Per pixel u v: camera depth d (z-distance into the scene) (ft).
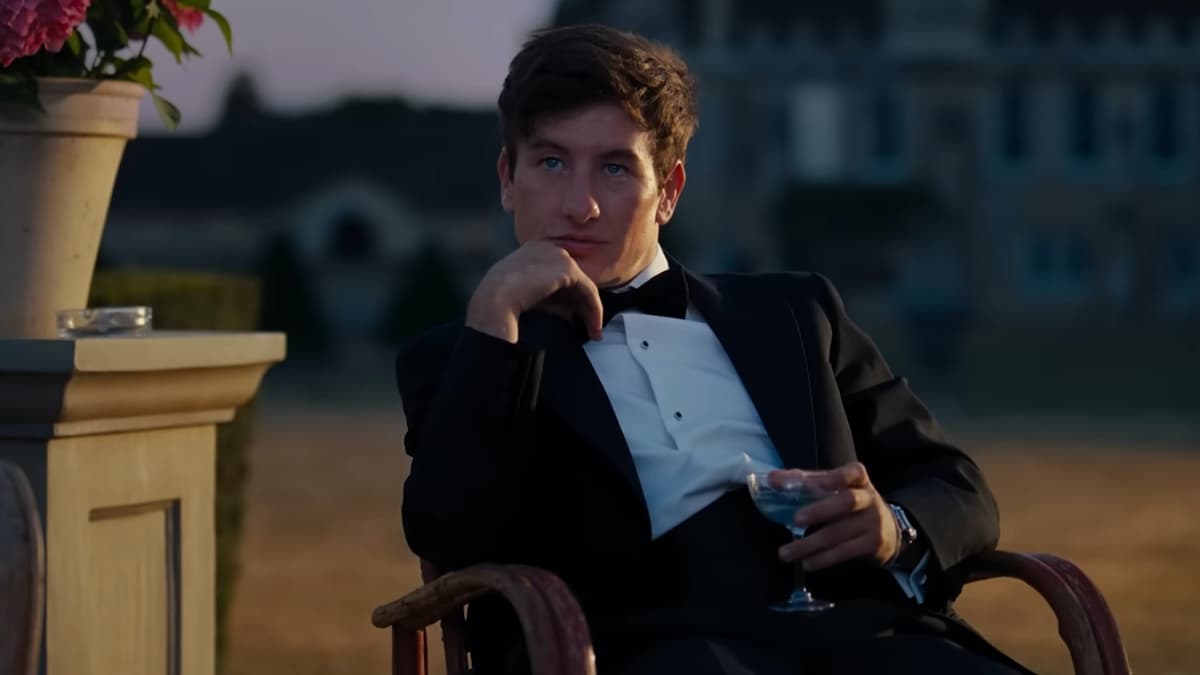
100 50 11.22
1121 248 180.65
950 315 170.91
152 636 10.78
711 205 176.86
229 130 204.95
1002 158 179.01
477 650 9.22
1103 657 8.51
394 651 8.98
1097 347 159.63
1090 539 41.42
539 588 7.91
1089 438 79.46
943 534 9.02
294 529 41.81
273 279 156.97
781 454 9.23
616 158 9.25
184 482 10.97
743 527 9.07
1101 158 180.65
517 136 9.31
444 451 8.53
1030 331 178.29
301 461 63.46
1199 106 181.27
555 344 9.09
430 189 190.19
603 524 8.87
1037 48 179.32
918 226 176.04
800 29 176.86
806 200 174.19
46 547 9.80
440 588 8.38
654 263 9.84
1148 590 32.48
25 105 10.37
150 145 202.18
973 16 176.96
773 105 177.17
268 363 11.35
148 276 16.72
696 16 177.27
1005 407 106.32
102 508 10.25
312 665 22.61
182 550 10.96
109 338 10.15
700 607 8.77
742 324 9.64
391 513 45.78
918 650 8.50
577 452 8.95
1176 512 47.88
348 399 108.47
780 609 8.66
